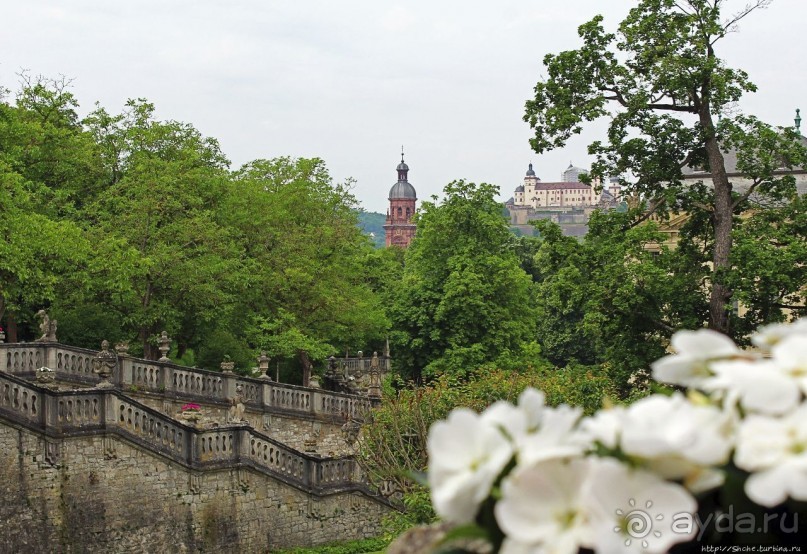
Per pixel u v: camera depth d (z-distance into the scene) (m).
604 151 34.38
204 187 50.06
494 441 3.97
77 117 51.97
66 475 27.62
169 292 44.94
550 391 28.83
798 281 30.81
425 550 5.09
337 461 33.81
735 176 53.19
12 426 26.73
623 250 32.50
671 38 32.41
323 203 55.81
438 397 29.27
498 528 3.99
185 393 37.44
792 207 33.50
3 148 44.44
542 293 79.81
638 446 3.65
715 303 32.34
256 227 51.75
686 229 34.88
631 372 32.19
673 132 33.94
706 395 4.36
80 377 35.28
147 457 29.22
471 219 59.72
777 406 3.79
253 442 31.66
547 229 33.75
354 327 54.34
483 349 57.88
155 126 51.09
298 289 51.03
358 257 56.06
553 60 33.88
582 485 3.73
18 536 26.66
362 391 45.34
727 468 3.96
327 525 33.22
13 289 38.06
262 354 40.81
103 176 49.50
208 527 30.36
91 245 41.50
